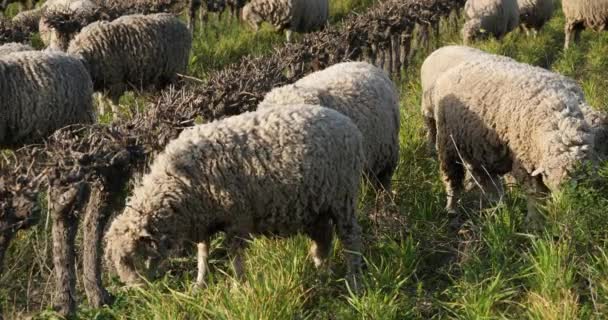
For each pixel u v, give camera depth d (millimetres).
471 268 6352
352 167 6266
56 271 6160
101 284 6371
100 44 11180
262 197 5961
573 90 7625
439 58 9711
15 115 8922
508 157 7379
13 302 6539
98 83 11305
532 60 15797
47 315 6109
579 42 16859
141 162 6426
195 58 15078
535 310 5520
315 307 6164
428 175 8859
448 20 19172
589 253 6359
